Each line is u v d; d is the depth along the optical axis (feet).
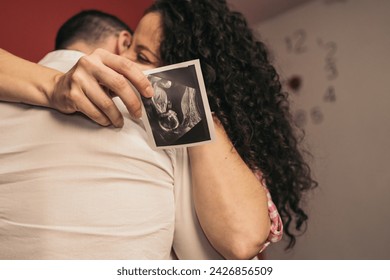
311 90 7.87
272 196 3.20
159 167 2.06
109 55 1.91
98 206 1.90
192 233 2.28
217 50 2.90
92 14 3.56
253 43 3.25
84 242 1.89
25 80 2.02
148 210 1.99
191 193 2.23
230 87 2.83
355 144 7.06
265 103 3.11
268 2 8.14
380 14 6.93
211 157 2.17
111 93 1.99
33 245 1.88
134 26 6.64
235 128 2.69
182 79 2.01
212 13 3.01
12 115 2.02
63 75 1.94
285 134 3.30
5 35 5.06
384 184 6.59
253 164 2.71
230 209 2.07
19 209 1.90
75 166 1.90
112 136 1.95
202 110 2.01
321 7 7.89
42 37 5.45
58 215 1.87
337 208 7.21
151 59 2.92
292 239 3.83
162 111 2.03
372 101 6.88
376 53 6.91
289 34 8.42
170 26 2.90
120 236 1.92
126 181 1.94
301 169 3.61
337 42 7.54
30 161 1.92
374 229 6.67
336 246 7.14
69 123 1.96
